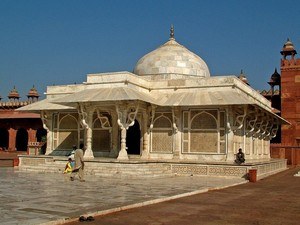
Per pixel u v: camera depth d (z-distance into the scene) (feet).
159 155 44.11
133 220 16.22
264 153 59.98
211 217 17.35
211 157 41.86
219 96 41.70
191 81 44.78
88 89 43.75
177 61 51.39
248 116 47.06
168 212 18.28
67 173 38.37
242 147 45.55
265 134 60.34
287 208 20.34
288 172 52.39
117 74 42.63
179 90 45.24
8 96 106.63
